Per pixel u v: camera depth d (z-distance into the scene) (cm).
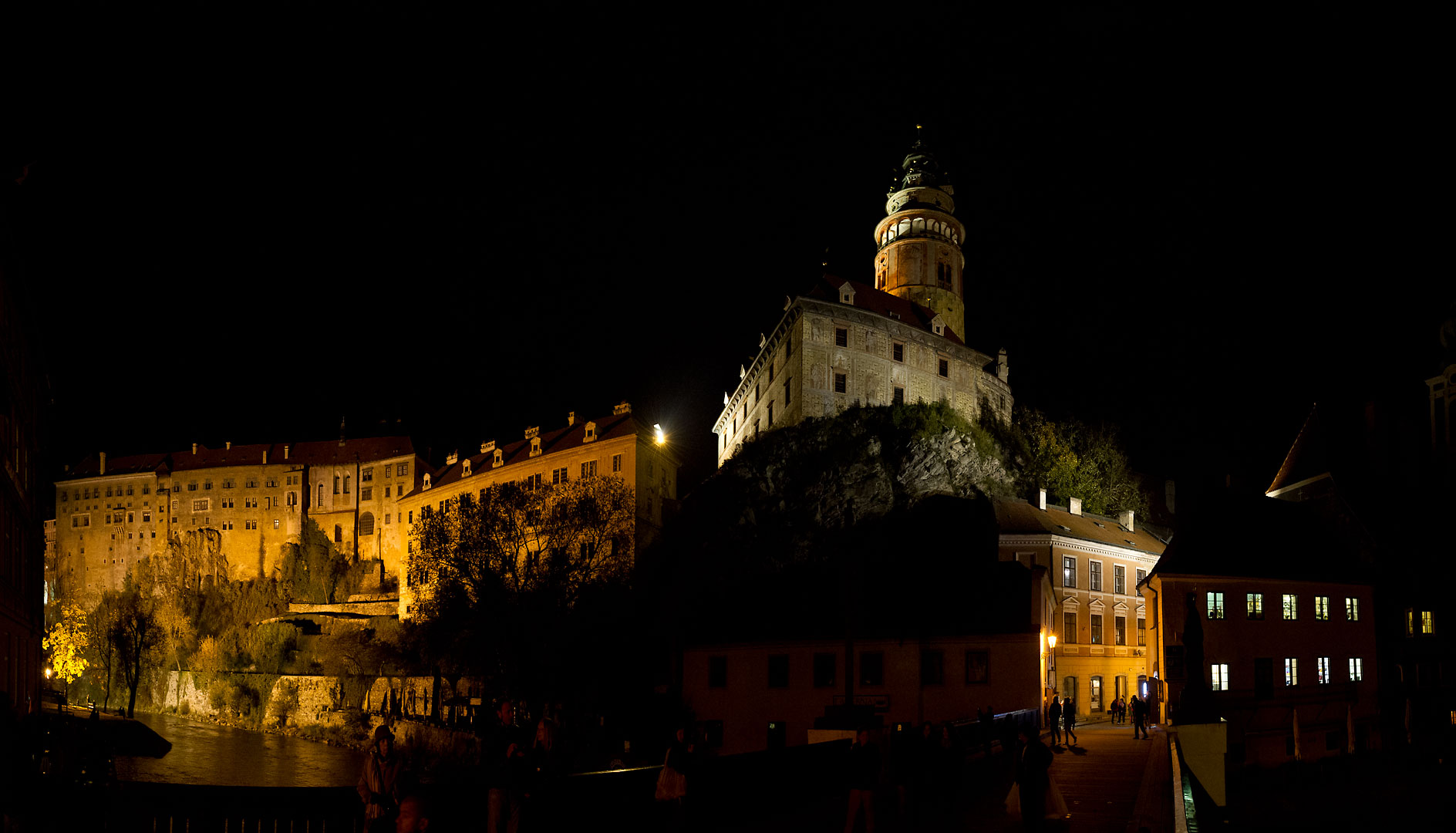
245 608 12138
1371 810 4353
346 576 12938
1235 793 4725
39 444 5134
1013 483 8056
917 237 9900
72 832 1458
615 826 1543
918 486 7438
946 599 4800
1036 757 1617
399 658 7862
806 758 2191
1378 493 6900
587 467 8381
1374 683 5822
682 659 5334
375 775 1301
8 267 3703
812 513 7256
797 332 8112
